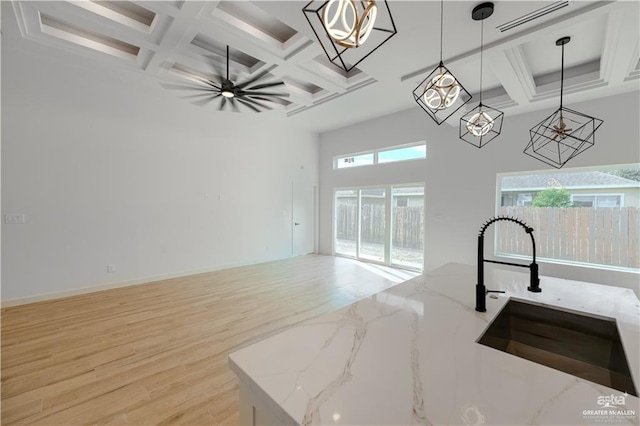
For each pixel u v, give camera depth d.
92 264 4.14
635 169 3.57
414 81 3.13
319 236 7.62
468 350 1.05
